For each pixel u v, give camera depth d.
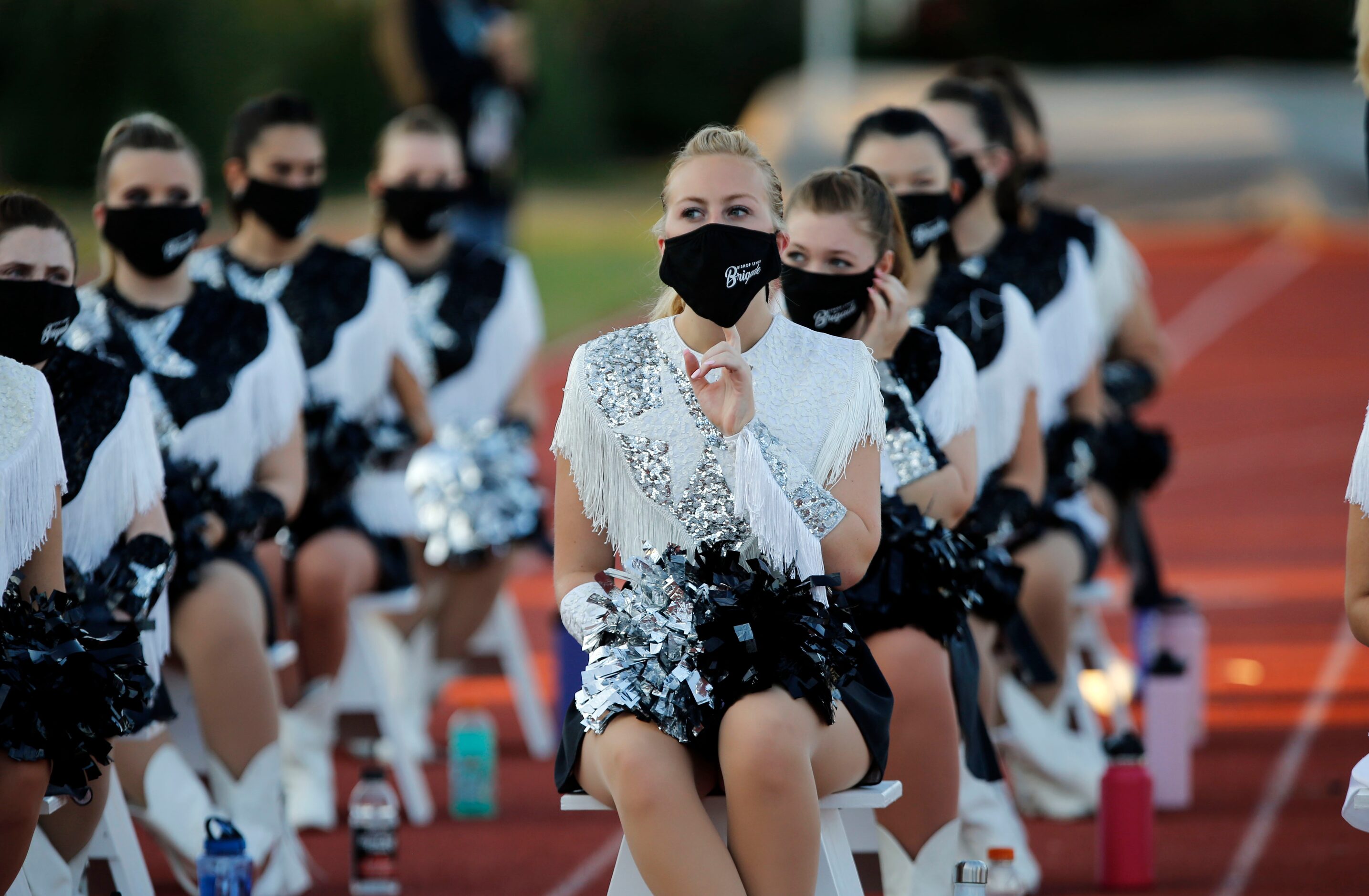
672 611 14.49
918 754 17.23
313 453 24.17
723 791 14.80
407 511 25.64
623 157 195.75
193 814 19.34
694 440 15.02
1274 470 54.41
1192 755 26.41
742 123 155.25
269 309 21.88
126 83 130.12
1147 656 27.67
